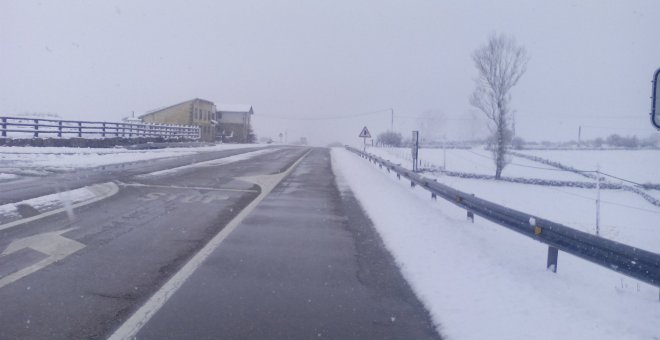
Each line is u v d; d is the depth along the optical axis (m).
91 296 6.68
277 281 7.67
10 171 21.06
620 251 7.00
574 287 7.67
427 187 17.50
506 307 6.62
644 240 16.39
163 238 10.08
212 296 6.89
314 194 17.78
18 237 9.67
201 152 44.09
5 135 33.50
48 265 7.96
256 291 7.18
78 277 7.44
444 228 11.73
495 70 37.22
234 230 11.14
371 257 9.27
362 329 6.00
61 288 6.95
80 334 5.52
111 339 5.43
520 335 5.76
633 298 7.43
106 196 15.16
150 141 49.25
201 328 5.83
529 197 28.59
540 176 40.06
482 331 5.91
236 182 20.56
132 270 7.88
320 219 12.94
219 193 17.00
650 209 26.00
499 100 37.12
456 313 6.47
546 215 22.14
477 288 7.41
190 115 78.50
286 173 25.88
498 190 30.83
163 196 15.69
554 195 29.97
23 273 7.53
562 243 8.22
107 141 40.81
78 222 11.27
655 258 6.42
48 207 12.97
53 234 10.02
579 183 35.09
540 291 7.28
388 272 8.34
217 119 101.19
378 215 13.65
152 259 8.54
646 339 5.68
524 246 10.95
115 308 6.31
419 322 6.27
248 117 104.06
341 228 11.88
